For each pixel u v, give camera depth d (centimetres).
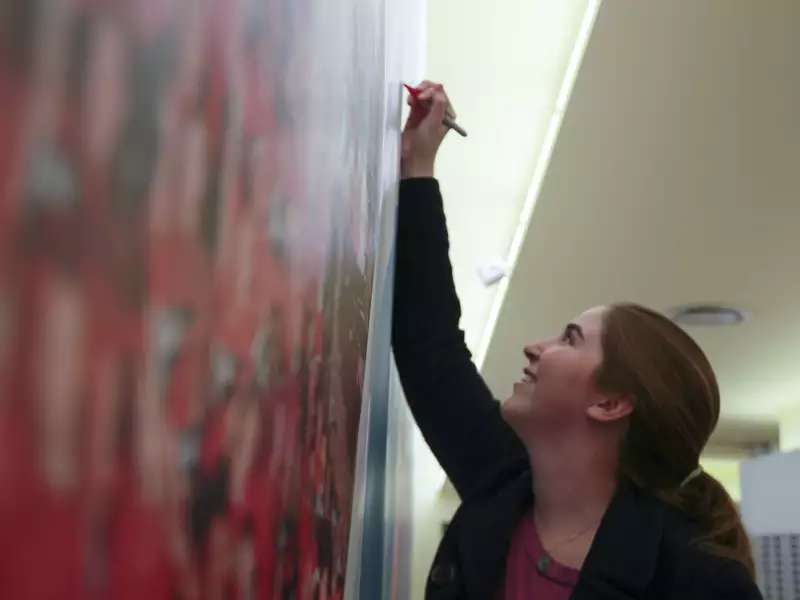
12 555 10
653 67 181
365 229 53
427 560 500
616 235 260
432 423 99
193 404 17
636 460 84
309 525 32
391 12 77
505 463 96
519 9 191
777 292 296
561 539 84
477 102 229
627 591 75
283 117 24
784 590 294
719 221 245
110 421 13
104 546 13
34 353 11
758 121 196
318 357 33
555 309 329
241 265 20
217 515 19
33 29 11
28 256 10
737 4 160
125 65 13
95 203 12
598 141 211
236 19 19
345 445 45
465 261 326
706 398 86
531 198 259
